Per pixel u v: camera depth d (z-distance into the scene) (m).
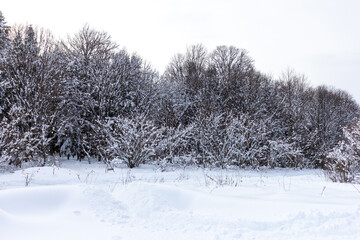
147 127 17.31
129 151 17.08
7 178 11.27
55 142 20.73
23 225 4.20
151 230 4.34
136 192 5.85
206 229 4.35
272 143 21.12
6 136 13.73
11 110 14.95
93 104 19.98
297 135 24.61
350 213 4.80
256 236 4.09
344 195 6.54
